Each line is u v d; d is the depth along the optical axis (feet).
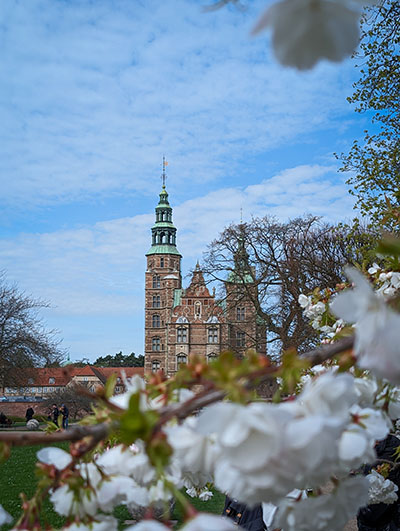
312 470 2.66
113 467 3.94
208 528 2.55
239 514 11.70
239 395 2.90
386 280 10.16
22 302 99.25
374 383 3.93
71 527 3.80
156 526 2.75
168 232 221.87
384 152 47.85
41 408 136.67
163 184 231.30
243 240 87.20
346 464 3.49
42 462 4.03
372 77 43.86
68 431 3.67
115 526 3.88
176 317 199.62
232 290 95.81
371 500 8.85
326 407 3.01
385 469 9.92
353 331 5.27
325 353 3.83
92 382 204.33
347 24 2.35
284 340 73.61
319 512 3.61
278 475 2.63
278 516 3.74
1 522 3.72
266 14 2.32
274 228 85.92
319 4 2.32
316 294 13.69
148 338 211.82
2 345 96.43
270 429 2.53
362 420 3.54
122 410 3.73
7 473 41.24
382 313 2.83
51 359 100.94
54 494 3.90
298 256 80.53
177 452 2.99
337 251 76.07
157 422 3.03
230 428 2.56
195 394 3.68
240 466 2.53
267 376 3.57
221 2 2.29
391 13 38.14
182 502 2.82
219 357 3.23
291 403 3.13
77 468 4.01
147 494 3.86
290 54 2.38
